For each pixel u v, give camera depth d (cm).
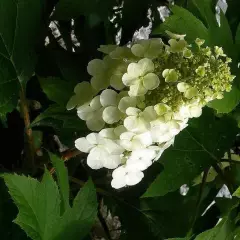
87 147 38
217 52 38
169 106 36
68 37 55
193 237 51
